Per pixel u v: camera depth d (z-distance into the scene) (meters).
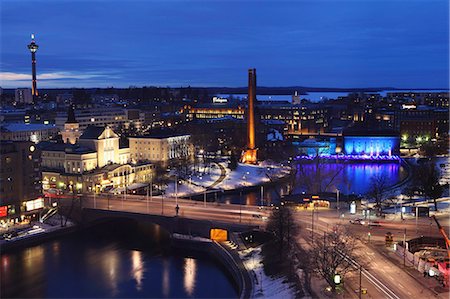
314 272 148.75
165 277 180.00
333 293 138.25
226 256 187.50
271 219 195.12
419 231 193.88
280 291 147.50
